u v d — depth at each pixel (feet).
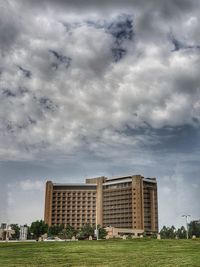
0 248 219.82
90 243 254.27
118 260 148.36
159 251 188.75
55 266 130.41
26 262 143.33
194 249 196.44
